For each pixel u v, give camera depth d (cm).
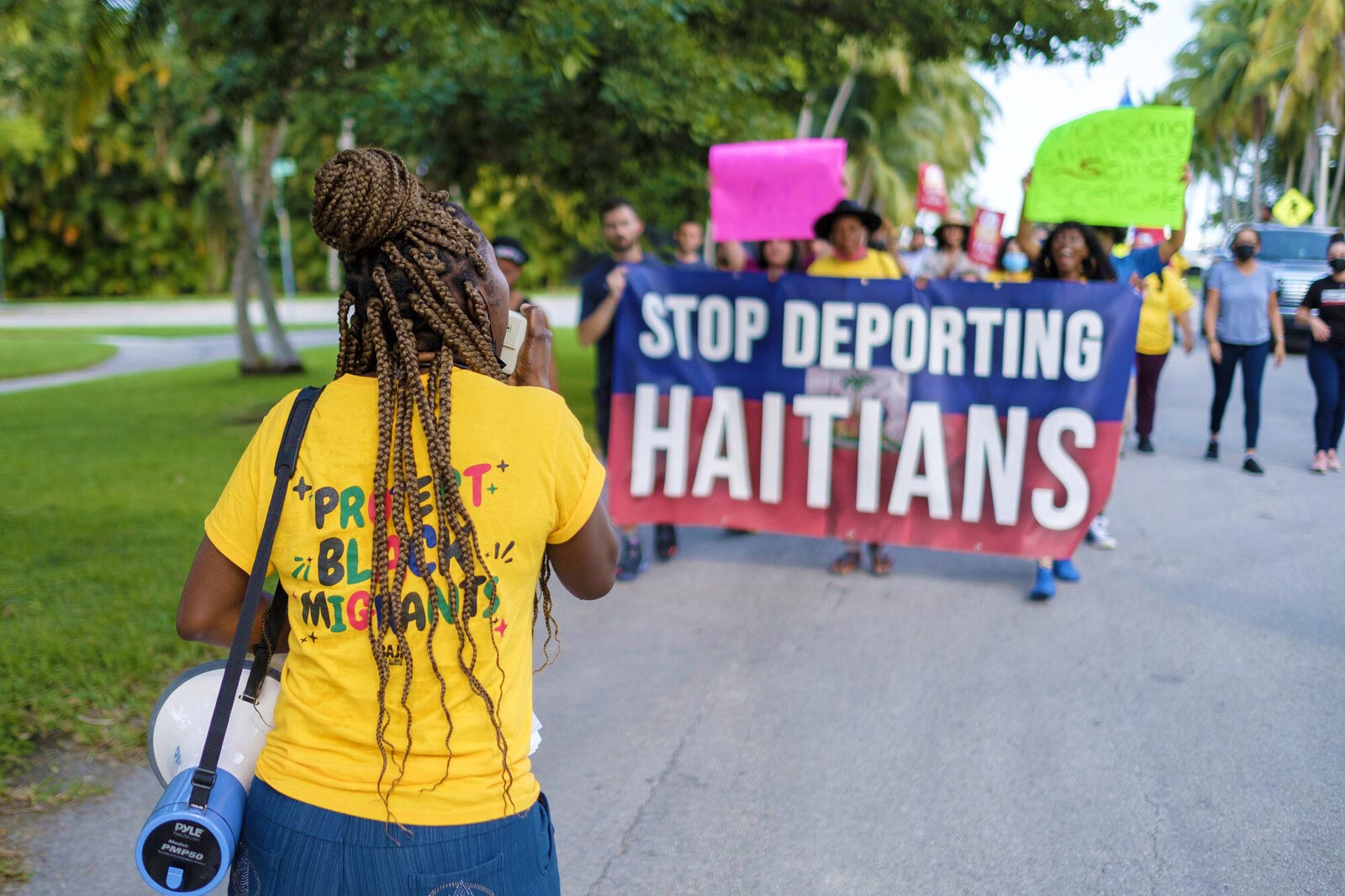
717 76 775
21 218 5109
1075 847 325
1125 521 732
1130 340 566
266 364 1755
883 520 600
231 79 857
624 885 308
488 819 148
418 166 988
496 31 662
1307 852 320
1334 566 615
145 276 5500
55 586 568
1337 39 3672
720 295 602
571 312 3953
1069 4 740
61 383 1789
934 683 455
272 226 5534
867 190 3412
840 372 596
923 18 781
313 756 149
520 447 153
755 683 457
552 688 455
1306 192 4450
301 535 151
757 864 318
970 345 582
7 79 939
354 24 773
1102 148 572
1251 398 878
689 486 615
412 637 147
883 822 341
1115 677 459
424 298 155
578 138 919
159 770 177
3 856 317
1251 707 425
